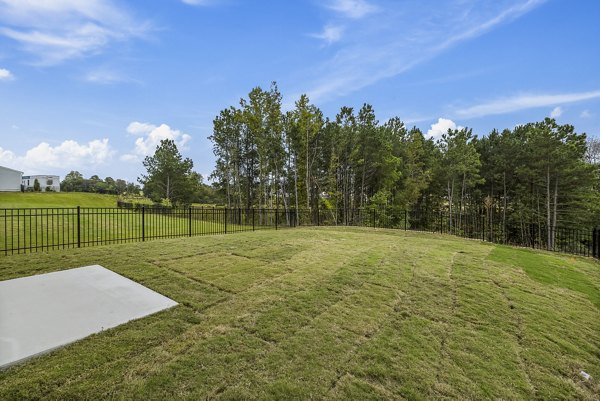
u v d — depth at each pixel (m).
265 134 24.48
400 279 4.93
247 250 6.60
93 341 2.56
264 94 23.61
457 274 5.46
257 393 2.02
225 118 28.45
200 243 7.23
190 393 1.98
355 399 2.04
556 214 23.23
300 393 2.05
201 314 3.22
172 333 2.78
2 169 38.84
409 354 2.68
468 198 30.39
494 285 4.94
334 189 25.22
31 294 3.59
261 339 2.75
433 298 4.16
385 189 26.75
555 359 2.81
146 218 15.96
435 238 10.92
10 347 2.39
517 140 26.72
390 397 2.10
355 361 2.50
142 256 5.57
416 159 28.66
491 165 29.00
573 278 5.94
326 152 26.44
